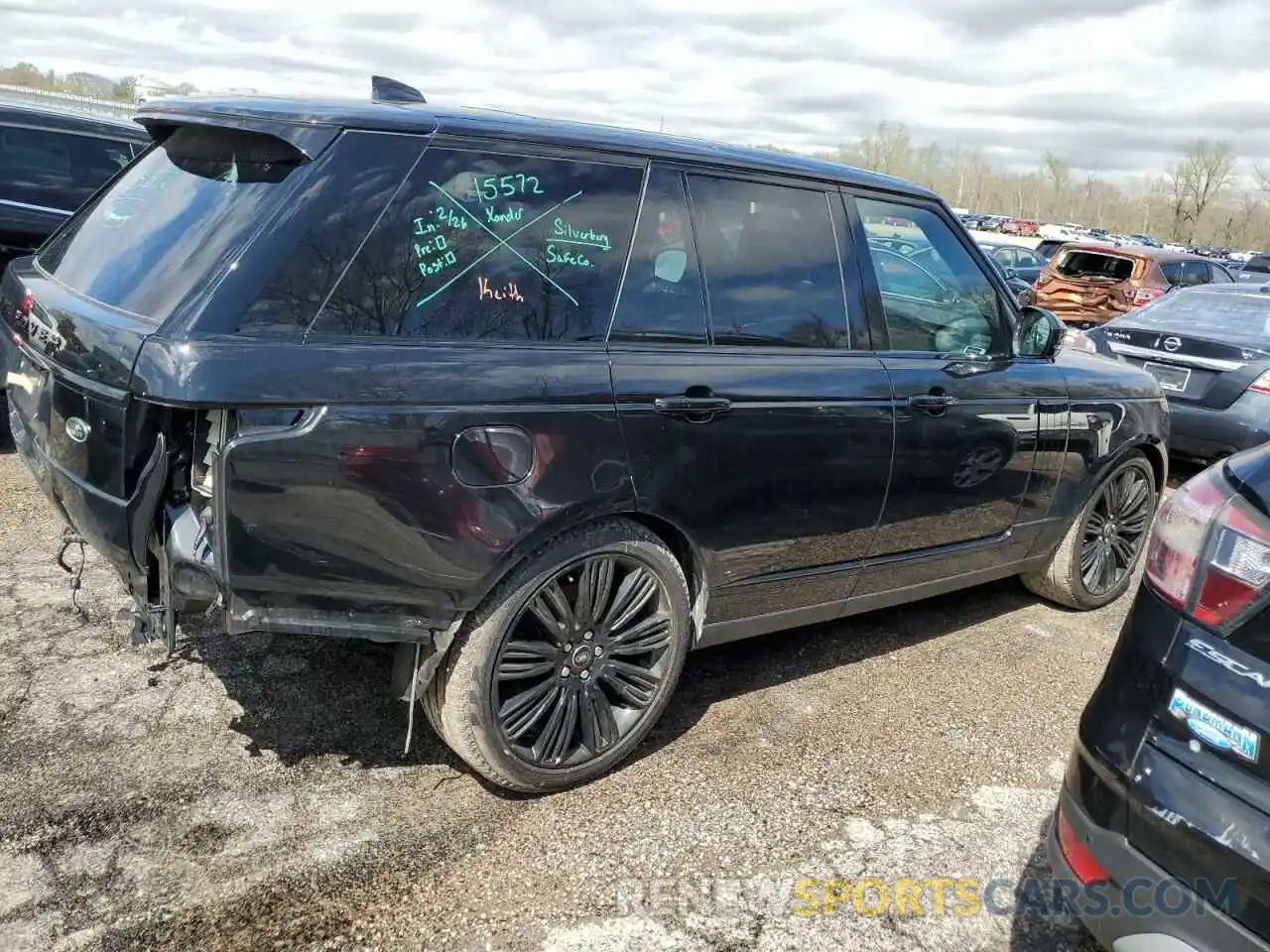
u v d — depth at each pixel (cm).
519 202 259
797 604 334
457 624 251
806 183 323
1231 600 187
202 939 218
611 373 263
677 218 288
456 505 238
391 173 240
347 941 222
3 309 302
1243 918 172
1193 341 657
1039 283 1527
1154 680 195
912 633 419
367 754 294
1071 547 433
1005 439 371
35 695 304
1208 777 181
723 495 289
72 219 316
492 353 246
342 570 231
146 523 230
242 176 245
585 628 276
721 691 352
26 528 428
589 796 284
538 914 235
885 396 326
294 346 221
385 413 228
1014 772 315
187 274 228
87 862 237
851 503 325
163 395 211
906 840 275
